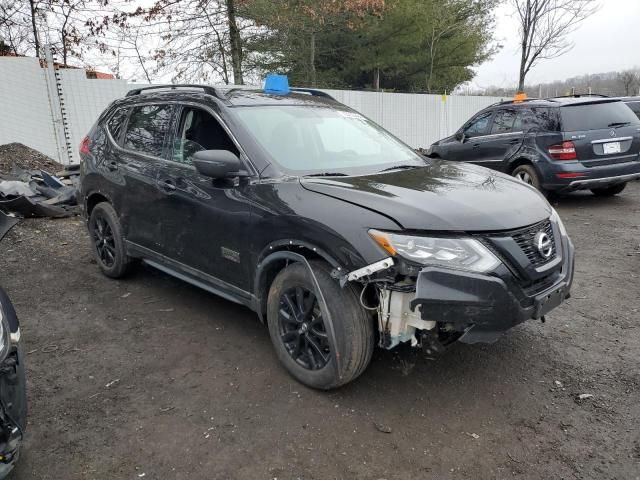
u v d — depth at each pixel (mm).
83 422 3037
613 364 3633
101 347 3936
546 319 4387
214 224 3791
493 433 2934
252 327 4246
